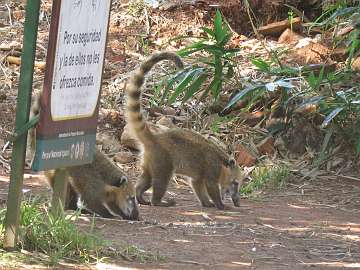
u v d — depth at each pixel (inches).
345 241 376.2
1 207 367.9
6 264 282.8
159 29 627.8
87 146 314.7
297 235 382.6
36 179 451.2
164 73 578.2
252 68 583.2
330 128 516.7
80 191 395.2
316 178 506.9
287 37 631.2
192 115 553.0
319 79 521.0
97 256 302.7
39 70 573.0
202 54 597.6
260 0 650.2
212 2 649.6
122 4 651.5
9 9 641.0
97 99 315.3
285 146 534.3
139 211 417.7
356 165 519.8
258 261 327.6
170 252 326.3
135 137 445.4
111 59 594.2
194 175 447.5
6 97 546.3
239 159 519.8
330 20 577.6
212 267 309.6
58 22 287.7
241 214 428.8
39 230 306.0
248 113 553.9
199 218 410.9
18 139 290.4
